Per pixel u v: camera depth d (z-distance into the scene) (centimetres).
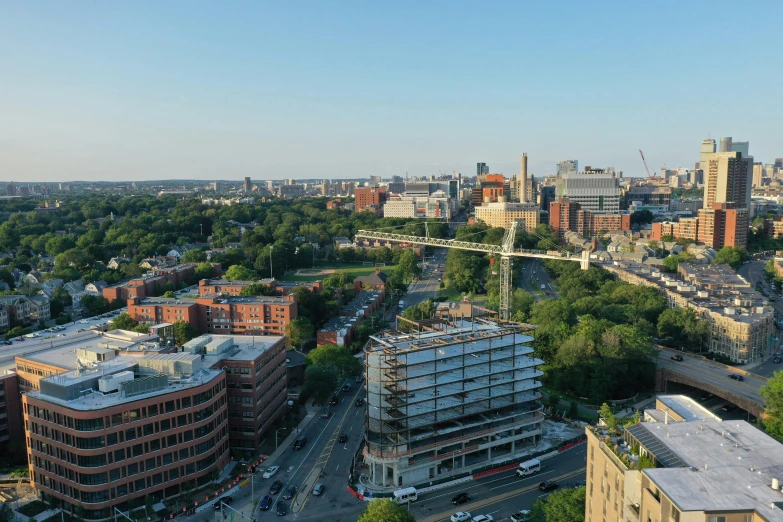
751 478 9056
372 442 16712
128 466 15262
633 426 11181
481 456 18338
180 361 16925
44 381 15788
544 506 13275
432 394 17325
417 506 15688
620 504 10550
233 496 16112
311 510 15412
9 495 16088
